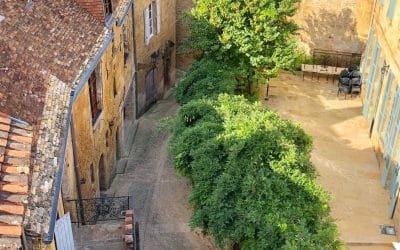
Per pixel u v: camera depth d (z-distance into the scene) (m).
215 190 15.86
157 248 18.61
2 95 12.41
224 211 15.60
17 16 15.27
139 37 25.89
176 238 19.09
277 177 16.02
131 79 25.52
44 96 13.74
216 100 20.33
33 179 11.27
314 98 28.77
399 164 20.27
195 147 17.83
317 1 29.84
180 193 21.53
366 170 23.14
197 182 16.83
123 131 24.17
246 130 16.98
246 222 15.21
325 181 22.28
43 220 10.52
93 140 18.98
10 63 13.65
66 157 15.46
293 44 24.92
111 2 19.83
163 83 30.33
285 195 15.63
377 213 20.70
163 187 21.95
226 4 23.52
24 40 14.80
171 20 29.62
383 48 24.45
